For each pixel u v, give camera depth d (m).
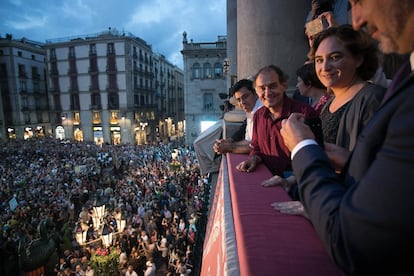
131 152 28.52
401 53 0.57
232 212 1.08
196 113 33.56
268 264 0.66
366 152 0.59
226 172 1.87
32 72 45.53
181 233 10.86
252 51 4.17
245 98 2.77
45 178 18.81
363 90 1.22
